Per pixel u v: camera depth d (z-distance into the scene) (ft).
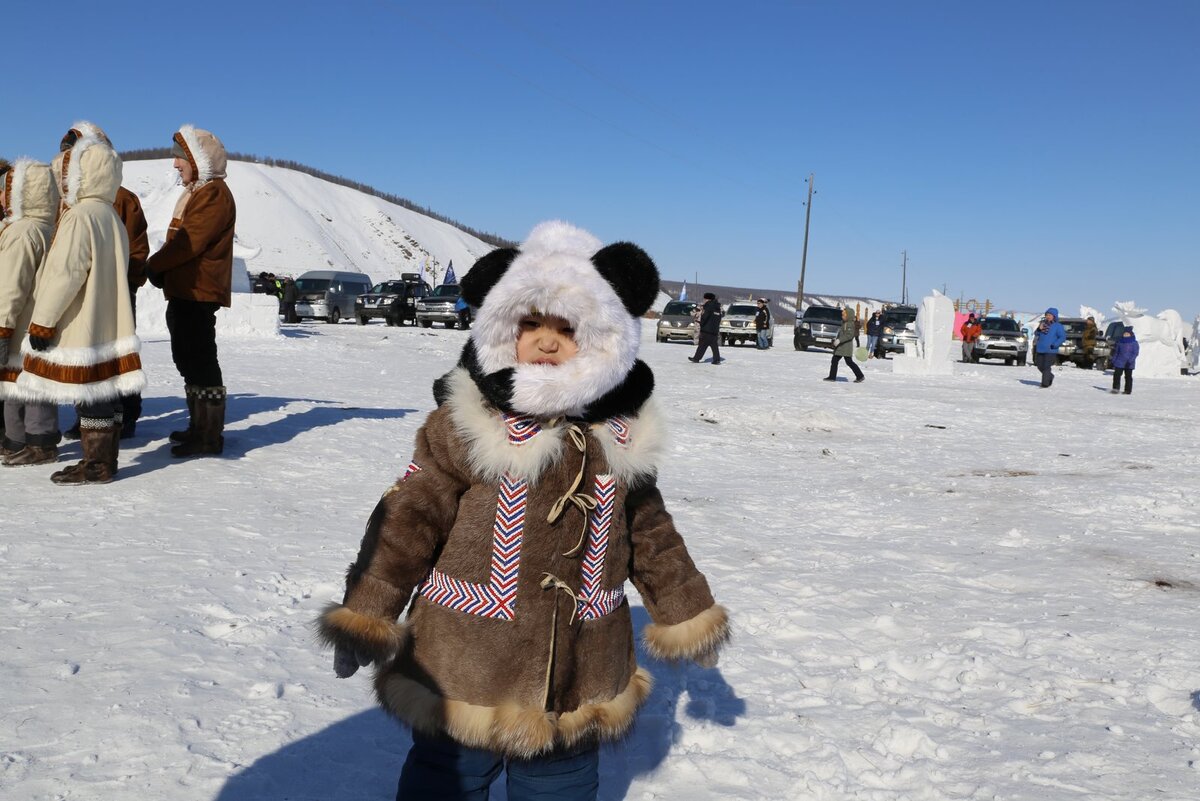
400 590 7.03
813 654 13.46
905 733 10.73
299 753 9.43
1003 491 27.76
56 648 11.35
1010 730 11.13
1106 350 114.11
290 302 119.75
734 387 57.82
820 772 9.97
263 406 32.48
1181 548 20.56
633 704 7.72
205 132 22.63
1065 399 63.41
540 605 7.07
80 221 19.01
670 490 26.14
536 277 6.91
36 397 19.16
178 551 15.79
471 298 7.34
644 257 7.27
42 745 9.07
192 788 8.61
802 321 122.11
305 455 25.00
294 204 430.20
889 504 25.38
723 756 10.16
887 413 48.75
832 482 29.12
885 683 12.51
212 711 10.07
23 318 20.66
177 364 23.40
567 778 7.45
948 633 14.51
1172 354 98.37
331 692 10.93
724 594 16.05
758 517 23.15
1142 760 10.37
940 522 23.18
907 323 126.82
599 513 7.22
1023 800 9.42
